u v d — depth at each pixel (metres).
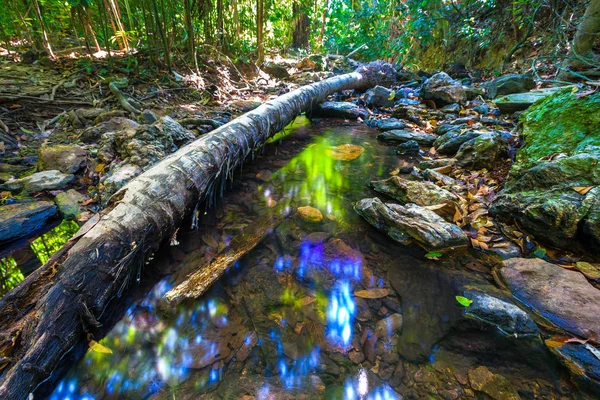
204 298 1.60
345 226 2.20
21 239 1.91
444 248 1.87
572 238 1.72
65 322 1.25
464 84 6.38
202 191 2.15
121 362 1.28
